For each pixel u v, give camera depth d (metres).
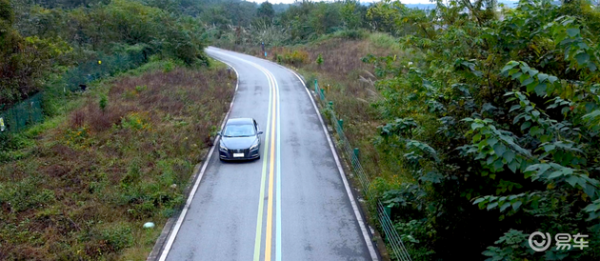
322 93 26.73
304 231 11.09
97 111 20.86
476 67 7.16
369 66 37.91
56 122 19.91
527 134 6.27
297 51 47.62
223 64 44.78
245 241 10.65
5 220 11.41
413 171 8.30
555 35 4.73
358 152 16.28
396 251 9.23
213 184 14.42
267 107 26.08
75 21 33.38
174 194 13.20
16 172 14.02
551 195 5.14
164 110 22.75
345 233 10.95
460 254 8.38
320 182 14.48
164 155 16.22
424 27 10.91
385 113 12.81
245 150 16.34
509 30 6.99
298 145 18.69
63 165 14.81
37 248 10.08
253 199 13.16
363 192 13.41
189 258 9.91
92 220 11.40
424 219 9.98
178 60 38.41
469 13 9.96
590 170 4.89
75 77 26.09
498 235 7.59
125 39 37.62
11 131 17.78
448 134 7.35
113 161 15.37
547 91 4.51
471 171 7.14
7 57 19.27
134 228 11.16
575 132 5.10
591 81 5.04
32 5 31.64
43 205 12.24
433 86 9.08
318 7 71.56
